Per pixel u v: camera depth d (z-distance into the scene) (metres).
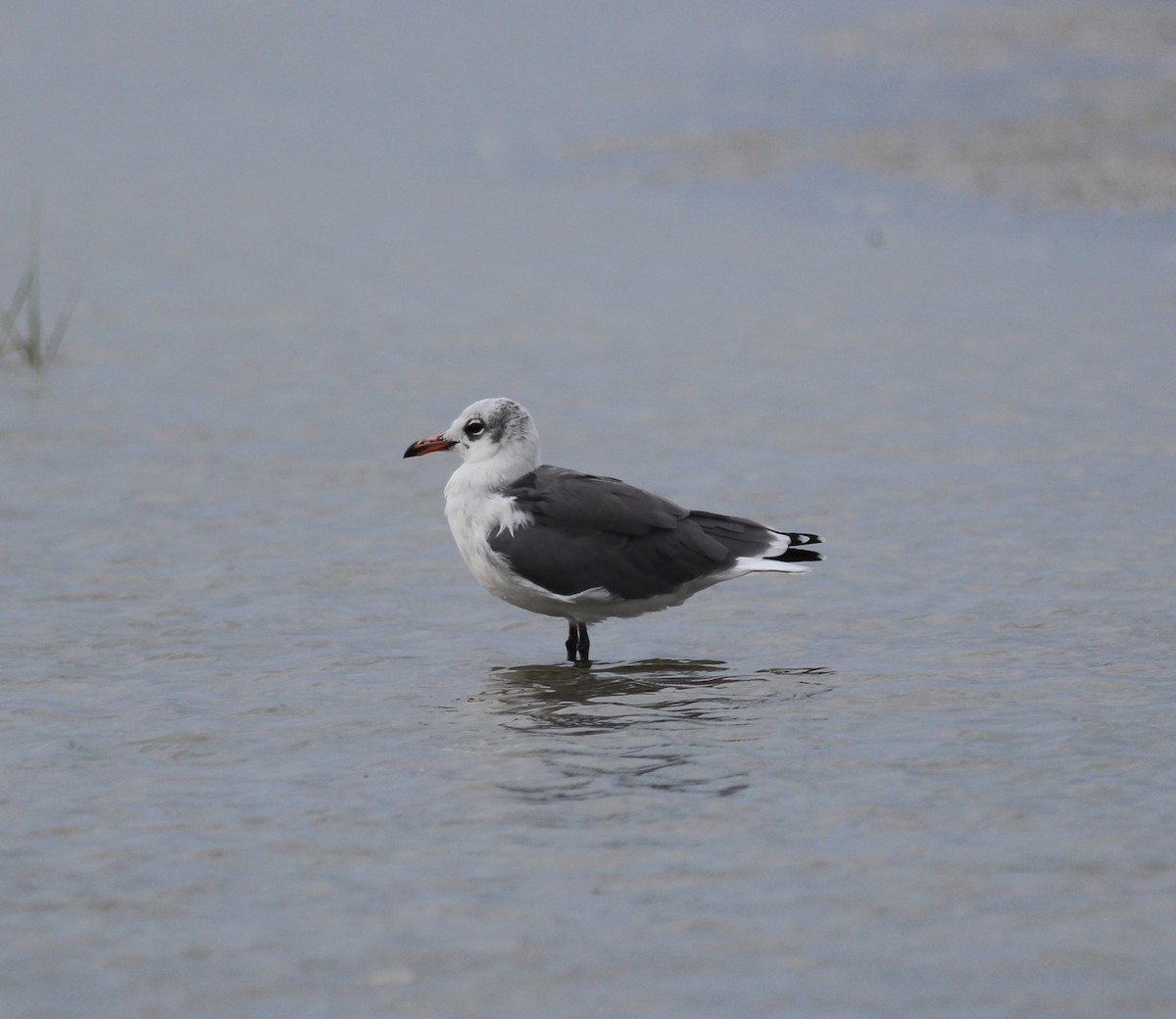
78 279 29.09
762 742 11.26
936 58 44.62
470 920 8.75
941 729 11.40
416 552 16.09
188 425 20.59
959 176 32.97
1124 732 11.23
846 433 19.69
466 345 24.36
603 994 7.99
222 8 60.59
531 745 11.30
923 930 8.54
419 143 40.22
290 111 44.81
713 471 18.39
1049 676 12.41
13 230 32.94
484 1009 7.88
